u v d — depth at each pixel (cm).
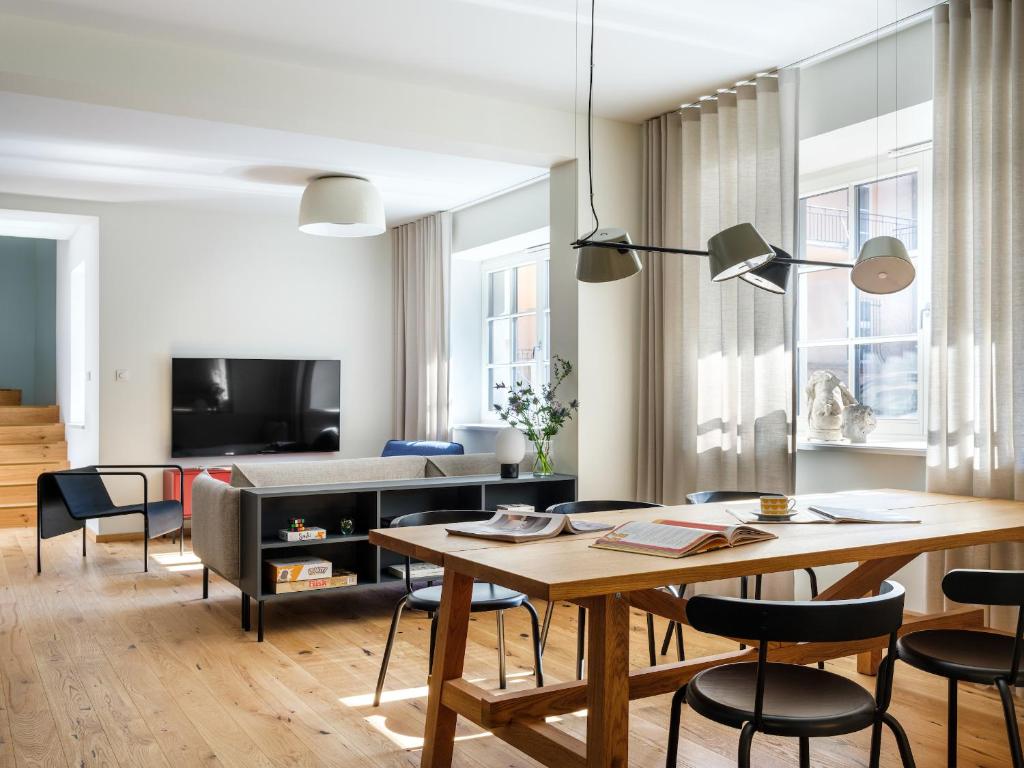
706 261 473
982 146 354
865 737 292
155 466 618
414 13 372
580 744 223
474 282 811
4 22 368
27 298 1013
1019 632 219
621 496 516
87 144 554
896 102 400
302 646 405
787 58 427
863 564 302
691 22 385
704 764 272
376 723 307
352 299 840
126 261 728
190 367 749
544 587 200
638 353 521
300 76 429
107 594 512
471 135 471
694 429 483
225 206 746
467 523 292
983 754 275
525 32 392
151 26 382
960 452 362
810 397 465
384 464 492
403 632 430
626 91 469
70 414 841
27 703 327
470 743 292
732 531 248
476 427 773
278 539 445
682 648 346
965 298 363
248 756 278
